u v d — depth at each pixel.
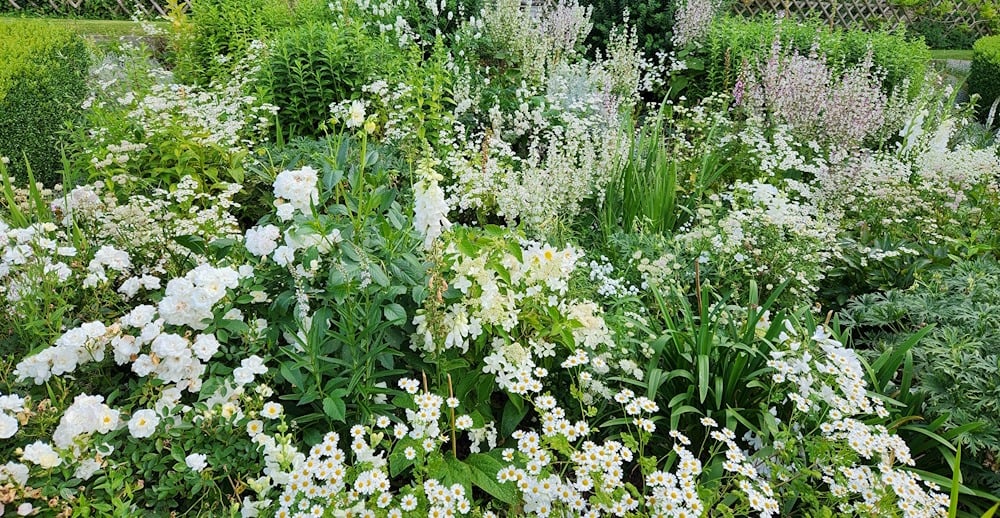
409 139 4.26
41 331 2.12
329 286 2.13
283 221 2.38
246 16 6.58
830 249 3.56
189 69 5.98
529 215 3.62
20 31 5.28
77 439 1.76
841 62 6.97
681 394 2.41
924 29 11.70
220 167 3.74
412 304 2.38
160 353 1.96
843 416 2.28
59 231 2.66
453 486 1.86
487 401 2.42
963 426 2.30
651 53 7.75
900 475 2.00
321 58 4.94
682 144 4.98
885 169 4.32
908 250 3.43
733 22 7.61
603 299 3.01
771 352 2.33
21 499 1.70
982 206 4.21
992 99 7.77
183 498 1.97
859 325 3.07
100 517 1.77
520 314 2.43
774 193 3.84
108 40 7.26
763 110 5.57
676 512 1.82
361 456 1.91
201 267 2.11
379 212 2.43
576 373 2.51
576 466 2.04
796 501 2.21
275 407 1.95
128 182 3.36
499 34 6.79
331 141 3.69
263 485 1.80
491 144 4.30
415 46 5.60
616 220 4.05
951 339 2.58
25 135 4.15
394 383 2.43
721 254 3.34
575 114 5.21
